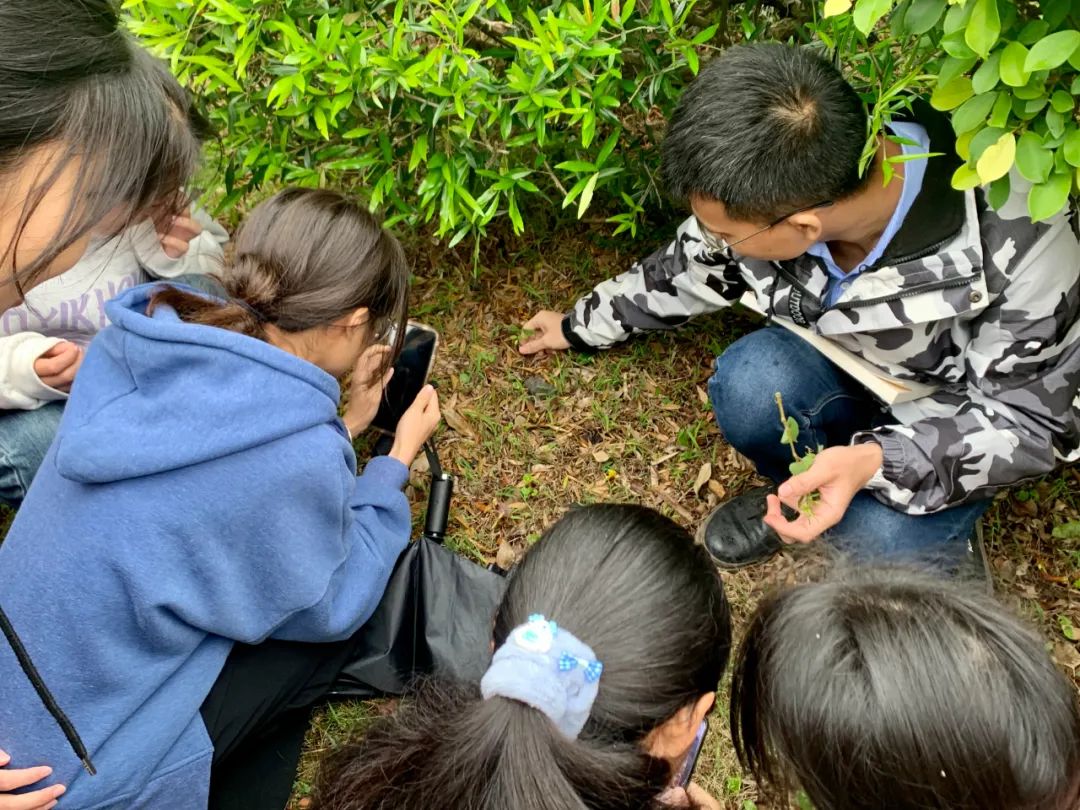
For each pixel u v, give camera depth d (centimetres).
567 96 208
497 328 270
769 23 236
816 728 100
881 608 105
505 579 200
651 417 251
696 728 124
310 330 165
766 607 119
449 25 188
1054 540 221
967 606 106
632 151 248
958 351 192
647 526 119
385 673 196
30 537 152
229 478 150
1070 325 178
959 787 95
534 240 286
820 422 220
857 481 184
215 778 182
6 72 95
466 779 95
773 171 158
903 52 178
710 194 165
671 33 193
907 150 172
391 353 196
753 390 214
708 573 120
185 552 152
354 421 229
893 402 200
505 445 247
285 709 185
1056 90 136
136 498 148
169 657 161
